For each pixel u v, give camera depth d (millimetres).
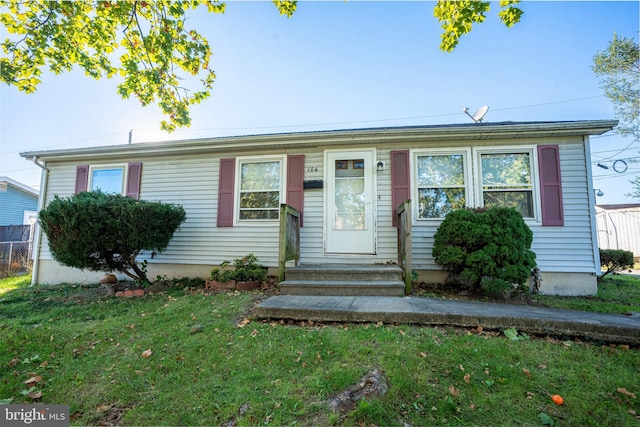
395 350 2580
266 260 6066
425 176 5672
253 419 1812
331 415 1801
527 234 4496
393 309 3340
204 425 1796
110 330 3279
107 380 2293
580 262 5086
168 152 6520
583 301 4500
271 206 6168
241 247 6184
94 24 3986
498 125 5172
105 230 4863
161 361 2555
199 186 6500
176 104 4426
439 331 2994
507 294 4430
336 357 2502
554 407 1928
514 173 5418
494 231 4359
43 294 5395
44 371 2441
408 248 4410
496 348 2623
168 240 5641
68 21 3959
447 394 2029
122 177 6863
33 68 4285
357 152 5910
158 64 4141
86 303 4566
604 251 6348
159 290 5320
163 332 3154
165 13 3861
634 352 2619
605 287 5727
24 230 12000
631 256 6125
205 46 4230
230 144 6121
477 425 1764
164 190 6629
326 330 3074
